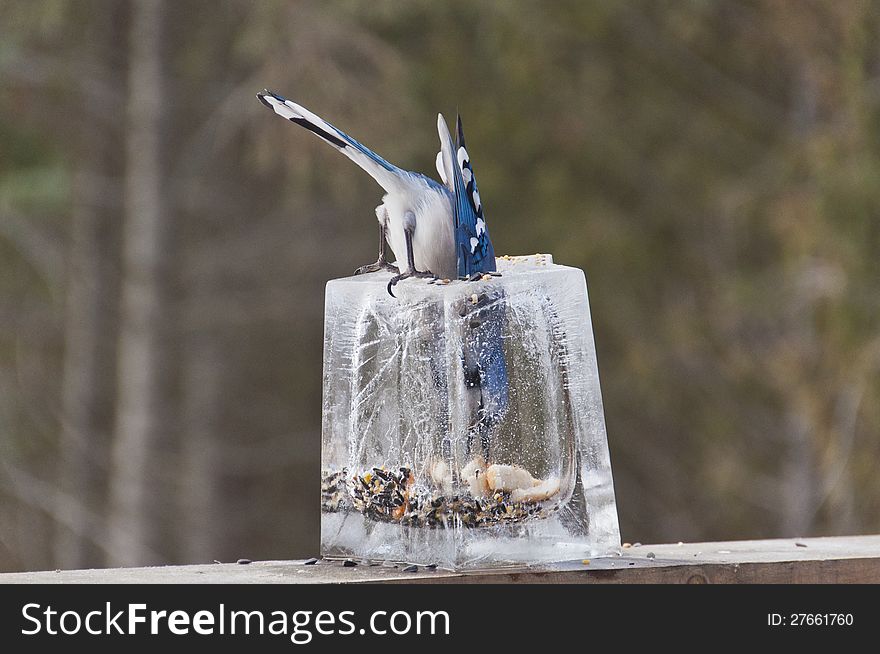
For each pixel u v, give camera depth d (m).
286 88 13.96
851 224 12.55
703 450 16.33
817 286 13.55
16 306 16.70
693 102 15.66
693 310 15.66
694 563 3.76
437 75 15.25
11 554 16.94
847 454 13.03
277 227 17.39
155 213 15.38
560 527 3.75
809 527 15.86
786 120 15.53
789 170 14.09
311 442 18.33
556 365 3.79
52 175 14.87
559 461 3.75
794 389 13.89
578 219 15.34
